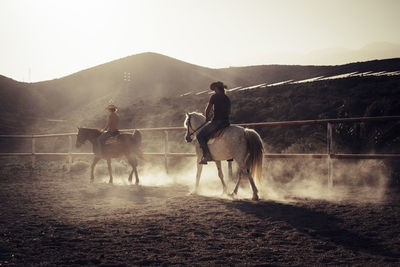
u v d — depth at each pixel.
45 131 51.62
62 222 5.78
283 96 33.25
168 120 36.50
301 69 101.00
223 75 108.06
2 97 76.00
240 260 3.97
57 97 92.94
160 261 3.94
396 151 10.41
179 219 5.86
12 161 25.03
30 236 4.96
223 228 5.29
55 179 12.45
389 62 56.00
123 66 115.56
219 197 8.03
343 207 6.49
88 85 103.12
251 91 42.41
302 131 19.58
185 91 95.50
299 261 3.93
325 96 30.72
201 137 8.12
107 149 11.06
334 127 11.77
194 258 4.04
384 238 4.70
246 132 7.69
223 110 7.99
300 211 6.28
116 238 4.83
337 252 4.22
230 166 10.42
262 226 5.38
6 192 9.26
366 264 3.82
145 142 24.75
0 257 4.09
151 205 7.21
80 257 4.08
